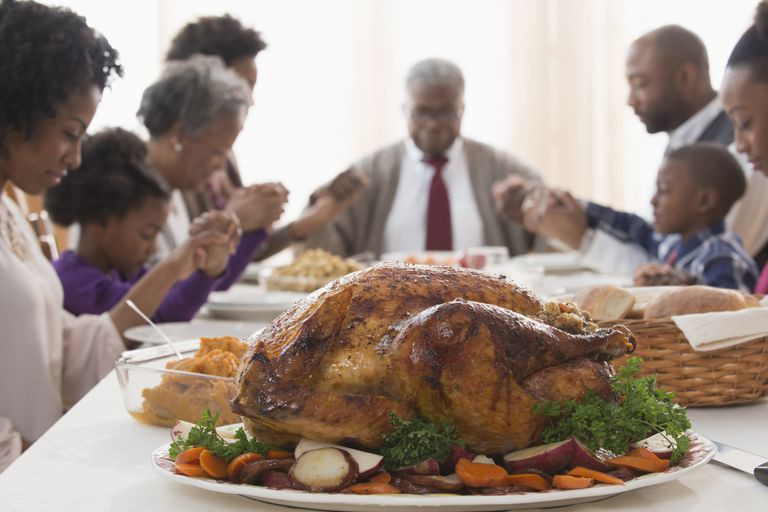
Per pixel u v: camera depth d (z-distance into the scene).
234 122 3.36
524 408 0.98
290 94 6.89
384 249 5.33
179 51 4.25
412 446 0.97
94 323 2.30
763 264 3.81
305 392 0.98
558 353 1.01
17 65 2.02
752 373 1.43
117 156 2.85
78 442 1.28
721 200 3.16
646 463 0.98
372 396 0.99
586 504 0.97
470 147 5.45
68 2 6.47
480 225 5.27
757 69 2.47
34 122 2.07
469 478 0.93
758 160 2.58
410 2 7.04
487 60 7.19
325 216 4.47
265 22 6.83
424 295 1.04
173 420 1.33
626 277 3.52
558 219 3.67
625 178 7.32
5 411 2.07
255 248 3.42
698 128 3.96
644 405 1.01
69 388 2.27
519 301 1.08
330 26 6.92
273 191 3.39
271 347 1.01
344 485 0.93
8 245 2.15
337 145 6.99
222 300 2.91
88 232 2.86
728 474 1.07
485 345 0.97
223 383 1.30
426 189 5.32
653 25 7.19
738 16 7.06
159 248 3.67
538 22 7.17
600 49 7.22
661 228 3.28
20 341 2.06
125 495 1.03
